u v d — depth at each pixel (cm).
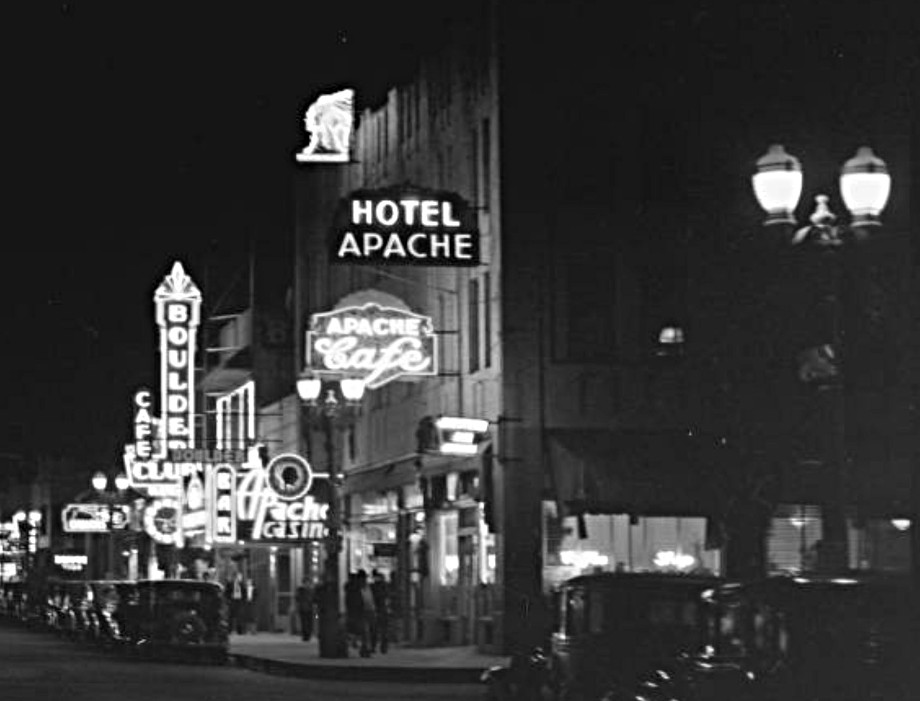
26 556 11525
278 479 5719
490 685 2680
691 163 4453
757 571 3195
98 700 3284
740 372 3048
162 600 4706
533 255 4406
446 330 4803
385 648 4631
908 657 1866
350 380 4503
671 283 4419
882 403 3481
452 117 4881
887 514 3884
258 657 4459
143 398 7944
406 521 5312
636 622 2347
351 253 4328
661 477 4238
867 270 2523
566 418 4378
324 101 5203
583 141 4450
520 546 4331
